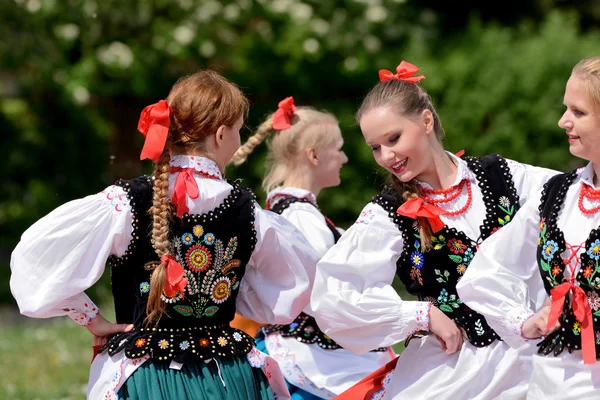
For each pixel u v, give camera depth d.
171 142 6.64
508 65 23.30
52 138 25.36
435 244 6.87
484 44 24.03
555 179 6.39
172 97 6.73
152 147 6.42
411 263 6.98
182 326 6.51
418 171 6.85
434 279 6.89
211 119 6.64
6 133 25.09
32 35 21.78
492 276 6.43
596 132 5.90
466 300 6.54
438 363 6.80
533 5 29.06
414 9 26.83
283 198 8.80
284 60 23.64
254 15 22.89
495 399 6.59
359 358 8.24
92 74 21.92
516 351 6.59
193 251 6.52
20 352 14.95
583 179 6.12
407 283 7.12
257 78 23.55
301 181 9.12
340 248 6.92
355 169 24.19
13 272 6.38
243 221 6.72
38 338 16.14
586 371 5.91
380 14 23.23
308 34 23.05
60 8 21.00
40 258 6.34
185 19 22.06
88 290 20.64
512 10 29.06
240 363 6.61
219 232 6.61
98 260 6.41
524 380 6.60
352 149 24.19
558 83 22.95
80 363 14.07
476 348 6.69
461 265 6.81
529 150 23.03
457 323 6.77
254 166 23.55
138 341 6.41
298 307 7.12
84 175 25.70
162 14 22.34
